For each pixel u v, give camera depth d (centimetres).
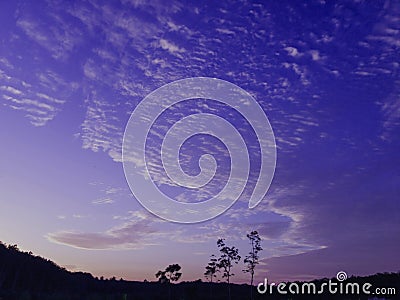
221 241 7431
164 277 8488
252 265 6956
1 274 8950
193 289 8519
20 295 7862
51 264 10481
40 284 9350
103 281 10412
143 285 10088
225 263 7350
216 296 8006
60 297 8412
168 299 8556
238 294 7925
